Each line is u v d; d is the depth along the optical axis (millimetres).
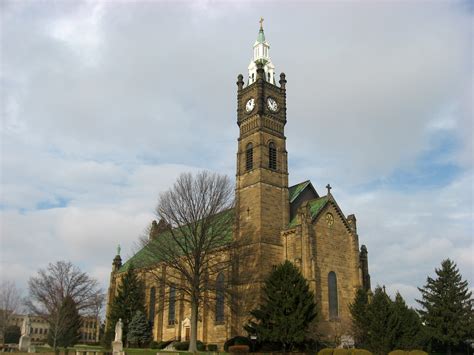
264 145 81500
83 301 88000
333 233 77938
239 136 85812
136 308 90375
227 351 64750
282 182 81438
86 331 134750
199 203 68938
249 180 80625
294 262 73125
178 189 70312
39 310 107375
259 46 91000
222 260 75688
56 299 82312
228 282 71625
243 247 74500
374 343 60312
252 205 78188
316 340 65625
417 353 56812
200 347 71625
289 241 75938
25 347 70125
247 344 63562
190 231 69000
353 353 55625
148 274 92062
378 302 62406
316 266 73062
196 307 64750
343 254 78250
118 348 63281
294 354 60562
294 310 60469
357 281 77750
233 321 72750
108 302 112312
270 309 61594
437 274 83438
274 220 77562
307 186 86938
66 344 90250
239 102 88188
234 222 76938
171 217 69312
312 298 62750
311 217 75250
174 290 72750
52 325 87250
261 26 93438
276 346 62188
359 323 67750
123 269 111875
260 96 83688
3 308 121375
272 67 90438
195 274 66125
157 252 74375
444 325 79250
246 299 72375
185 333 84938
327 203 78688
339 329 70875
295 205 83438
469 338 78938
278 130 84688
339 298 74625
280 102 86938
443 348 81500
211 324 78375
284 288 61406
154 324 93688
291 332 58906
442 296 81375
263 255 73938
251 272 73250
